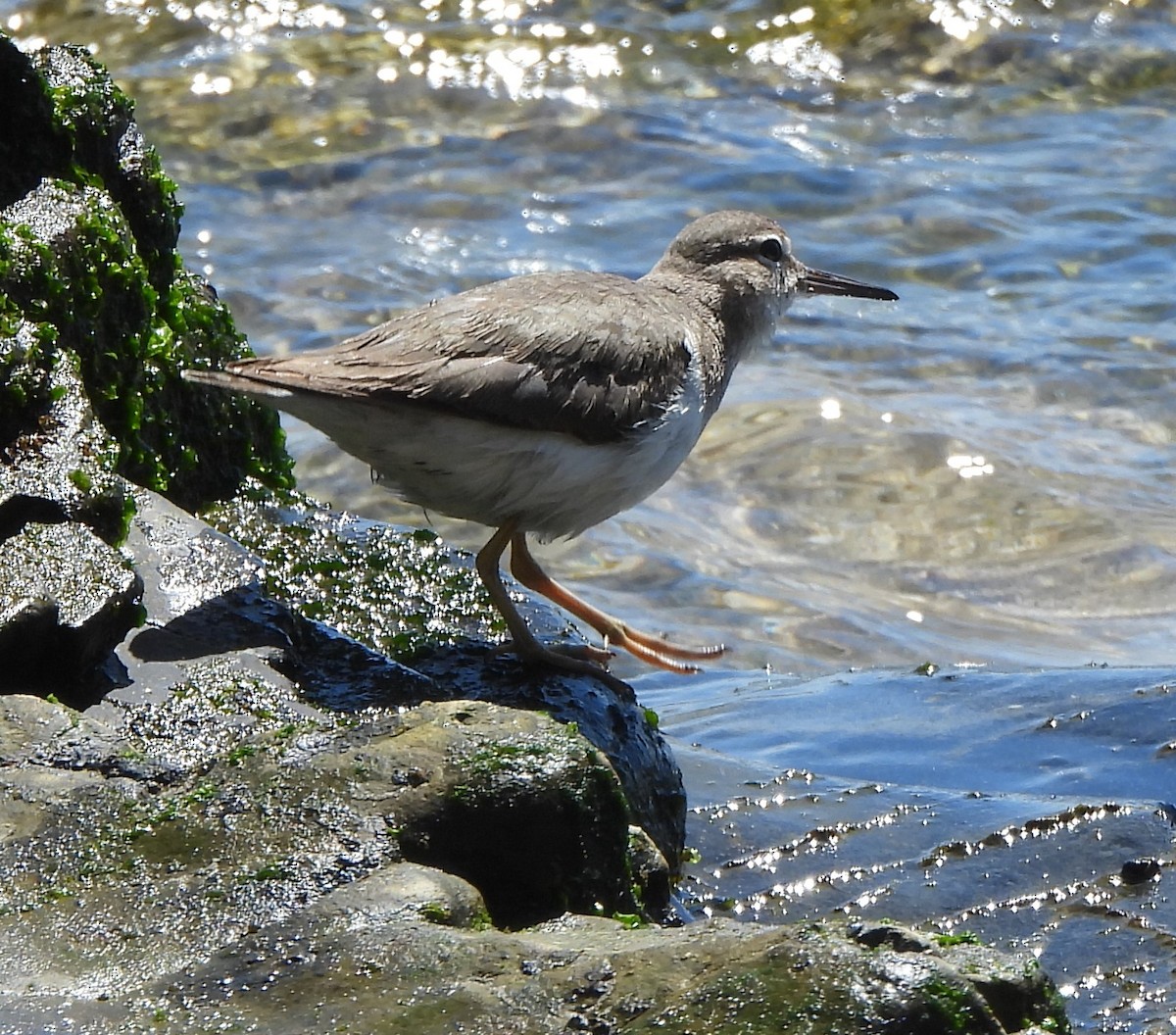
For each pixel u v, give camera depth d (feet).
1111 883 31.81
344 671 32.35
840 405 58.90
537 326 33.47
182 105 74.84
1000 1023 19.86
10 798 24.62
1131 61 77.25
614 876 25.18
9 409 32.12
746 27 79.61
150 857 23.17
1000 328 62.54
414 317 33.99
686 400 35.50
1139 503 54.13
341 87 76.13
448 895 22.49
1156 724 38.99
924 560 52.08
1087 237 67.05
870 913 31.27
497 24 79.92
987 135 73.77
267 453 43.01
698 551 52.60
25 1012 20.02
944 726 40.22
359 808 23.91
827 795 36.01
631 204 69.36
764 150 72.54
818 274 44.32
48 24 80.02
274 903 22.21
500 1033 19.72
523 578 37.04
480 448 32.86
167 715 28.96
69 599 29.01
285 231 67.82
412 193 70.08
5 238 35.42
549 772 24.47
